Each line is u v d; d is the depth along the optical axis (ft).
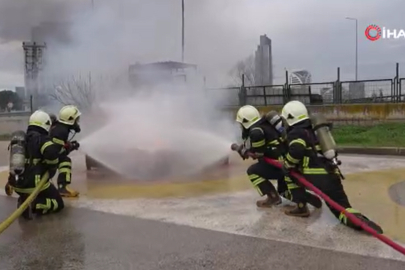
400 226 14.64
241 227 14.71
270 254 12.27
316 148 14.74
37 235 14.35
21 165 15.79
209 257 12.16
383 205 17.49
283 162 15.65
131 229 14.76
